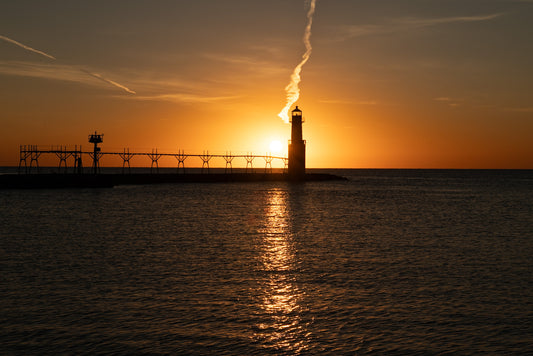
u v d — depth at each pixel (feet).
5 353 47.21
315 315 59.06
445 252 100.94
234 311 60.29
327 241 115.55
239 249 103.30
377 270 82.99
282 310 60.75
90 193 296.92
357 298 65.98
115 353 47.73
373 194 333.21
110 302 63.05
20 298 64.08
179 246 106.42
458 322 56.65
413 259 92.89
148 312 59.41
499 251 102.42
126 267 83.66
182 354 47.73
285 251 101.30
